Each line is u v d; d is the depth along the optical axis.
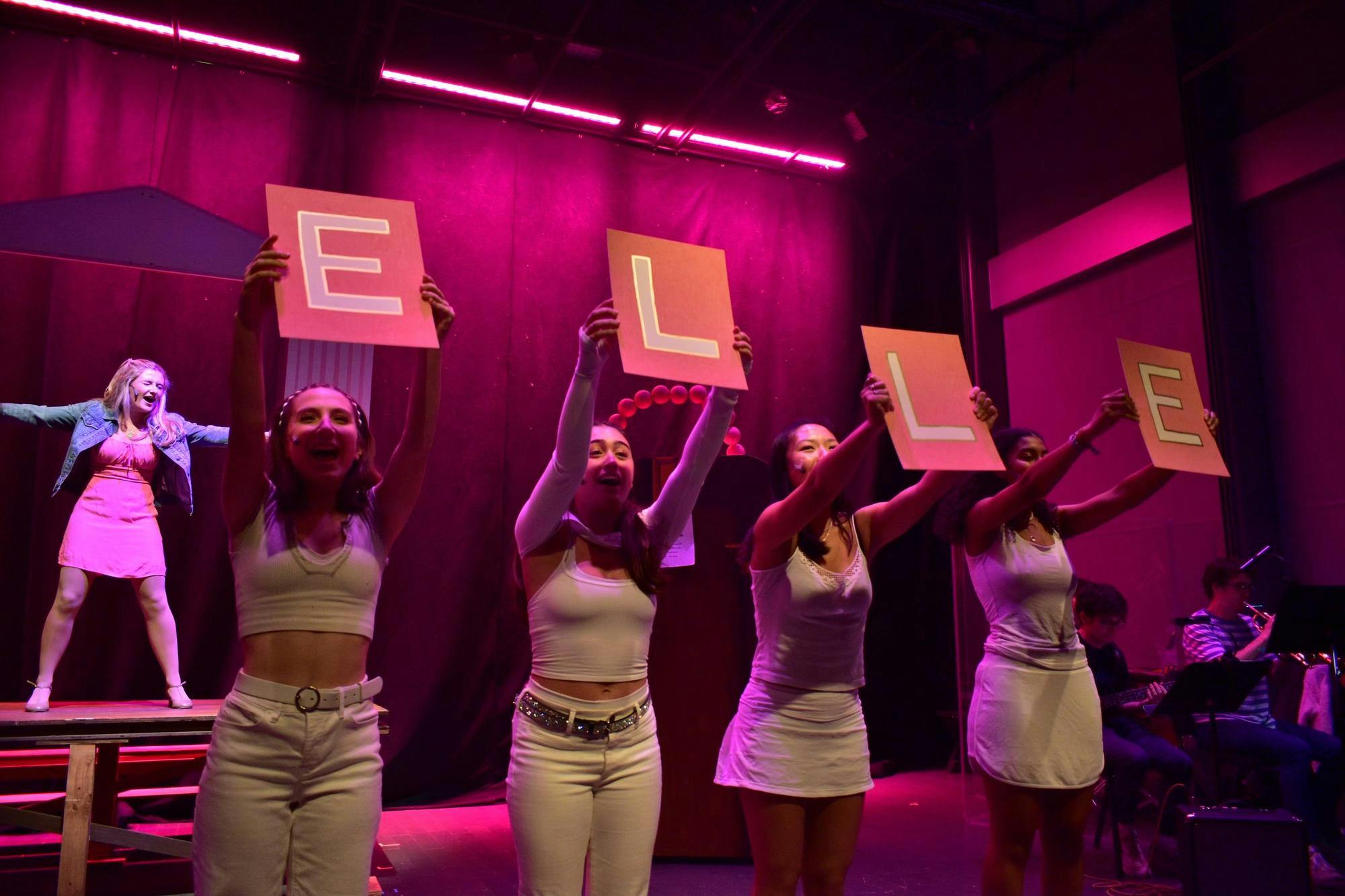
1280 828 2.91
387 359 5.82
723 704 4.25
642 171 6.74
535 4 5.56
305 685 1.69
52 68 5.48
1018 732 2.47
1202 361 5.56
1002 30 5.93
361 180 5.99
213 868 1.61
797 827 2.12
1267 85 5.38
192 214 3.91
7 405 3.71
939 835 4.65
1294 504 5.13
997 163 7.19
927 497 2.38
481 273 6.13
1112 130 6.21
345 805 1.70
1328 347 5.01
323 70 5.96
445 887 3.69
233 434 1.69
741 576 4.37
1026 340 6.82
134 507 3.74
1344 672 3.83
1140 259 6.00
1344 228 4.96
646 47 5.90
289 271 1.68
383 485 1.89
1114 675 4.39
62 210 3.73
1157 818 4.50
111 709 3.48
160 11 5.46
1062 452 2.58
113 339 5.34
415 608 5.71
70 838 2.84
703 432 2.10
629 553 2.01
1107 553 6.12
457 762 5.68
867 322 7.18
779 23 5.70
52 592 5.02
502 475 5.98
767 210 7.05
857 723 2.22
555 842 1.82
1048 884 2.49
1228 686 3.58
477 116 6.36
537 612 1.97
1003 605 2.61
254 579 1.71
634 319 1.92
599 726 1.89
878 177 7.32
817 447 2.40
